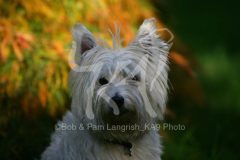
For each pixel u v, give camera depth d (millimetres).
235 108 14938
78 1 10352
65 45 10102
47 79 10023
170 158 10680
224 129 12781
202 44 21578
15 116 10383
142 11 11078
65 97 10312
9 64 10008
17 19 10148
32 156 10289
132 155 8219
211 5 26906
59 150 8594
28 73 10055
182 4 26828
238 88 16594
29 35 9961
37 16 10234
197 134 12133
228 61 19312
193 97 12938
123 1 10953
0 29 9961
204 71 17562
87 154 8164
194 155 10812
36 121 10500
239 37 22781
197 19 24938
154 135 8445
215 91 16578
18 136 10383
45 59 10078
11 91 10031
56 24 10250
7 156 10117
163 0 11898
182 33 22750
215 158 10859
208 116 13539
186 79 12594
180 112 12914
